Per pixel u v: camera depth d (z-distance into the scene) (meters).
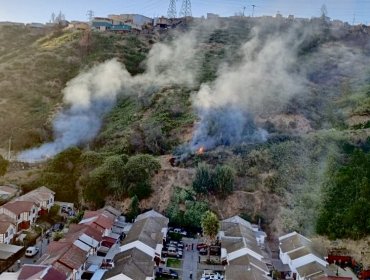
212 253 86.69
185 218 98.12
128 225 94.62
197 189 103.19
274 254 88.00
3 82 151.12
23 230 86.56
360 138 115.44
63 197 106.12
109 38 184.25
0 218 82.06
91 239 79.88
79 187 107.38
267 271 75.19
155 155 116.44
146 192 103.56
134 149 118.06
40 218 93.94
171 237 92.94
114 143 121.19
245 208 100.44
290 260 80.06
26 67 160.50
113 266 72.88
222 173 103.44
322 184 102.25
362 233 89.56
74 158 112.44
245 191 103.19
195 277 76.56
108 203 103.50
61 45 178.50
